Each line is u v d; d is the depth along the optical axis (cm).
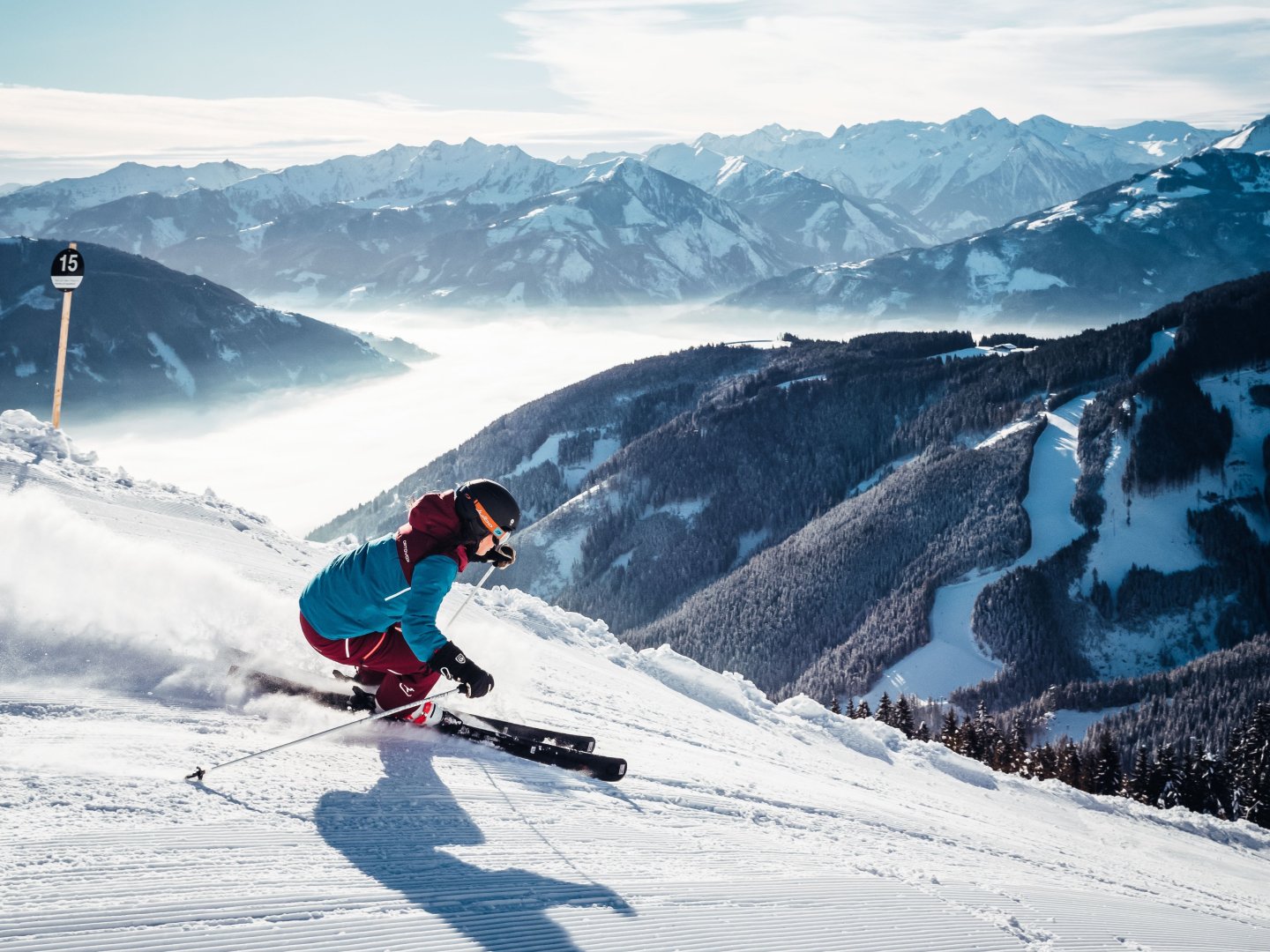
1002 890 395
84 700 346
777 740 985
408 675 395
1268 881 1205
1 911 194
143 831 245
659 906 269
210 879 227
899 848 443
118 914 202
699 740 674
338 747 360
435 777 348
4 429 880
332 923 217
